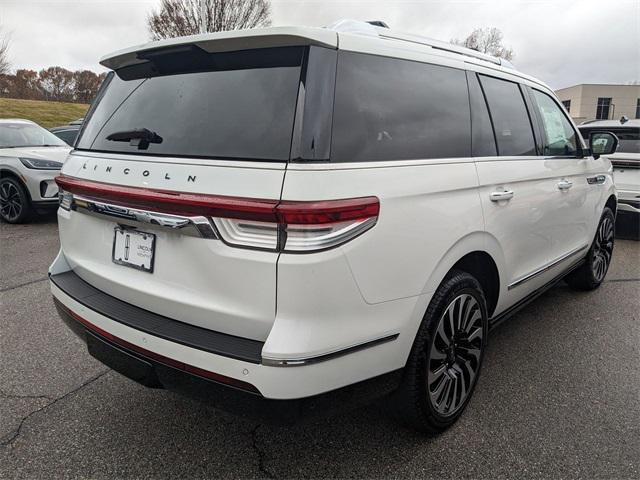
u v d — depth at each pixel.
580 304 4.25
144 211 1.93
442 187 2.17
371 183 1.85
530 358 3.25
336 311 1.76
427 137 2.23
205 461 2.26
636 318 3.93
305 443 2.39
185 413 2.62
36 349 3.30
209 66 2.08
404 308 2.01
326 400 1.80
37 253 5.70
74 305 2.28
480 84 2.69
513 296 3.00
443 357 2.33
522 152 2.95
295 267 1.65
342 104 1.87
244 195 1.70
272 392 1.69
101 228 2.28
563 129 3.61
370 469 2.21
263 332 1.77
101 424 2.52
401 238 1.94
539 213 3.06
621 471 2.20
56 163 7.18
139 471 2.19
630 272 5.23
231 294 1.78
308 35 1.81
